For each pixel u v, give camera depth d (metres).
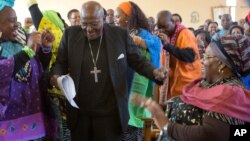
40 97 2.28
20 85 2.15
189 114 1.69
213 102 1.56
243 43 1.59
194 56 3.59
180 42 3.61
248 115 1.54
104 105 2.37
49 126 2.42
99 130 2.37
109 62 2.34
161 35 3.48
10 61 2.06
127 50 2.47
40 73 2.29
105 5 10.04
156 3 10.02
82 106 2.37
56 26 3.08
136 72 2.62
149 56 2.90
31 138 2.23
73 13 4.17
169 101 1.89
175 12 9.98
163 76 2.41
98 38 2.39
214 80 1.67
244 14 8.91
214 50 1.64
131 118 2.71
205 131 1.55
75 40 2.40
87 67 2.36
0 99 2.07
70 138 2.71
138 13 3.01
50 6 10.09
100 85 2.35
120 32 2.46
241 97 1.55
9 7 2.21
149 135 2.95
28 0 3.13
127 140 2.76
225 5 9.45
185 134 1.62
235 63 1.59
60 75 2.32
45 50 2.32
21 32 2.37
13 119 2.17
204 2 9.73
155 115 1.78
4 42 2.20
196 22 9.87
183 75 3.60
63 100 2.67
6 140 2.13
